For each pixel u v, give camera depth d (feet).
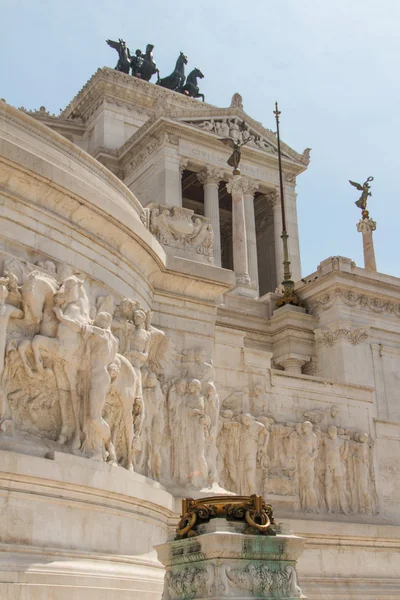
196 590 39.04
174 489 72.54
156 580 62.08
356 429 95.30
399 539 91.81
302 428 89.10
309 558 84.07
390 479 96.63
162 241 83.10
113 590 55.83
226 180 219.00
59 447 58.29
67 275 62.28
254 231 218.38
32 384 57.93
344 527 87.40
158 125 208.13
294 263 223.51
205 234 86.33
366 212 169.37
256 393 87.10
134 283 72.02
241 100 229.66
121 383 63.98
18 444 55.31
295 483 87.66
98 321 62.49
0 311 55.88
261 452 85.46
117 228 67.72
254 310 140.87
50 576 51.90
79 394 60.08
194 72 271.69
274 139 229.66
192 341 79.46
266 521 41.01
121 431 64.44
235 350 86.89
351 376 131.54
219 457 82.17
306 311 140.36
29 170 59.88
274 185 227.61
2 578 49.29
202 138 214.28
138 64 264.31
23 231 59.98
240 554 39.17
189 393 76.38
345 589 84.64
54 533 54.49
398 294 140.46
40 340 57.72
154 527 66.03
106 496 58.75
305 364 137.69
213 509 41.70
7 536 51.57
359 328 134.82
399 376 137.80
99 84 227.20
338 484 91.04
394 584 89.51
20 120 65.51
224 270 82.12
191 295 80.33
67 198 62.90
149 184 210.79
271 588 39.40
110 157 220.02
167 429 74.23
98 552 57.16
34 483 53.78
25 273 59.06
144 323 70.49
